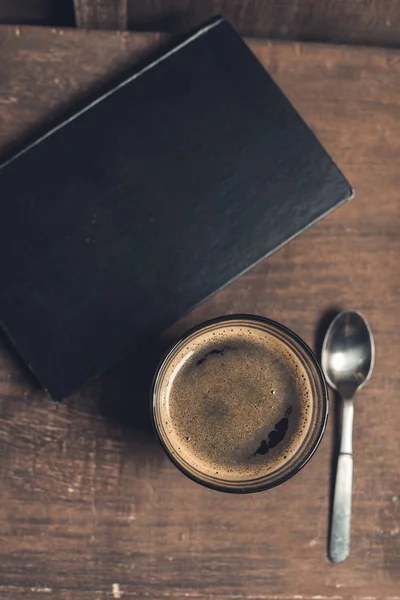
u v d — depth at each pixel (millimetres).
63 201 564
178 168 570
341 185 572
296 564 568
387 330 583
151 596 563
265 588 567
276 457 555
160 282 562
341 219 586
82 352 555
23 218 562
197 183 569
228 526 569
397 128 594
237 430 557
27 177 564
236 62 576
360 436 577
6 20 631
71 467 567
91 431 569
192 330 527
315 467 574
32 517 564
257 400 559
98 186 567
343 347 578
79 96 581
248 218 568
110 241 563
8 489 564
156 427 526
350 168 591
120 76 583
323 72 592
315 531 570
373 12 609
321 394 539
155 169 569
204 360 560
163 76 574
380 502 574
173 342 574
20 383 568
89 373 554
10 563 562
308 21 617
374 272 585
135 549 565
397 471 576
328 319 582
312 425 545
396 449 577
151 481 569
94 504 566
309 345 580
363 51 594
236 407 558
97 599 562
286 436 557
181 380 558
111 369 573
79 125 569
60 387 552
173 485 570
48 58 580
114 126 570
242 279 579
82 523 565
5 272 558
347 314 578
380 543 573
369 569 571
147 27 620
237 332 562
